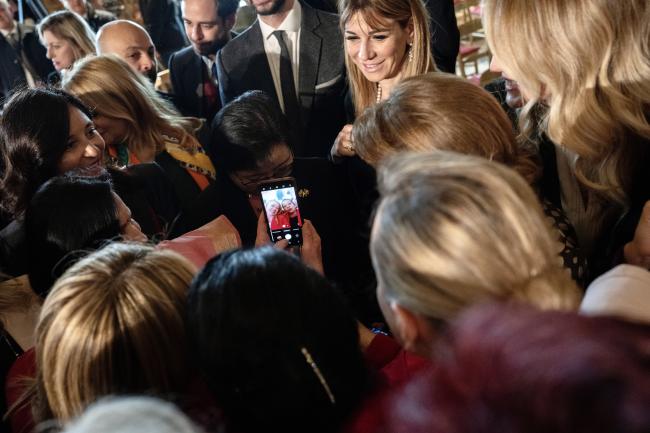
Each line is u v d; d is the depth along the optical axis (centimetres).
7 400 111
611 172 116
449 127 111
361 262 173
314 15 246
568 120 113
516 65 114
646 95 108
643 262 108
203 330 77
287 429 77
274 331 74
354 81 208
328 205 179
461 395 45
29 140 159
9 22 402
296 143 255
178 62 296
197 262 128
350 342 80
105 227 130
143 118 200
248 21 323
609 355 40
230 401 78
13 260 151
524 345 43
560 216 119
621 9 104
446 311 69
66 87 199
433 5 225
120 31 270
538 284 70
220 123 170
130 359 87
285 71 249
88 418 50
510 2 110
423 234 69
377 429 68
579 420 38
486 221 68
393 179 78
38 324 92
